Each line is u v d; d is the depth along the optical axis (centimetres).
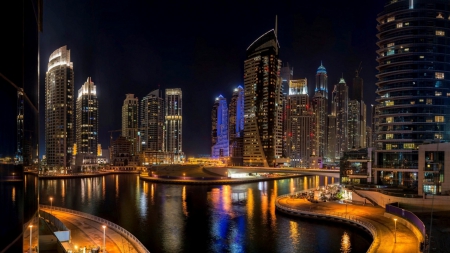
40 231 5656
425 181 10569
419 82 14275
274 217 11288
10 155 1132
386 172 14312
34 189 1452
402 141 14212
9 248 1114
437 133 14000
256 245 8375
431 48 14300
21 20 1251
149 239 8950
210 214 12150
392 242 6931
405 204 10069
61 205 14288
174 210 13012
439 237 6719
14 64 1179
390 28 15062
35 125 1480
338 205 11956
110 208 13525
